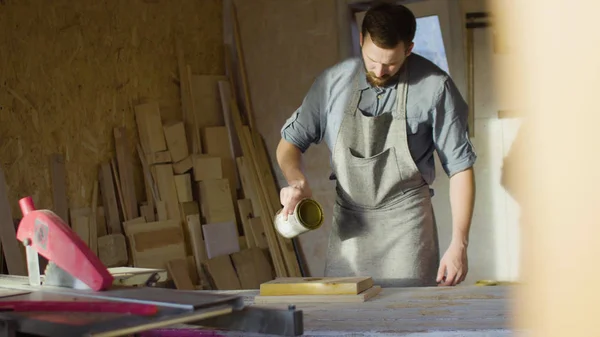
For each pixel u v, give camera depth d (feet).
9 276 6.21
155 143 15.16
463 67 14.47
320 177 16.31
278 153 9.47
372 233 8.98
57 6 13.56
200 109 16.58
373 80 8.69
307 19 16.17
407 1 14.61
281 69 16.65
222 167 16.52
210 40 17.15
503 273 14.62
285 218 7.98
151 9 15.74
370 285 6.02
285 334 3.43
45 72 13.23
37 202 12.87
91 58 14.26
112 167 14.47
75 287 4.66
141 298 3.89
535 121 0.74
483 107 14.49
